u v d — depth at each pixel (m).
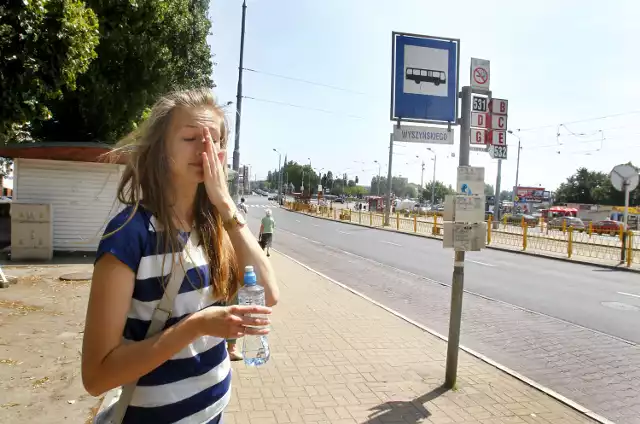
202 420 1.49
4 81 5.73
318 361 5.36
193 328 1.32
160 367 1.42
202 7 17.33
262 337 2.06
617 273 14.42
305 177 140.62
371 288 10.84
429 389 4.68
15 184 11.89
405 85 5.18
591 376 5.44
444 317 8.18
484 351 6.33
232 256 1.69
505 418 4.12
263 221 16.47
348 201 102.94
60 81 6.47
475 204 4.66
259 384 4.61
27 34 5.71
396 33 5.16
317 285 10.45
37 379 4.28
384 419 3.98
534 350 6.38
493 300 9.73
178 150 1.51
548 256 18.31
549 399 4.57
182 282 1.43
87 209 12.34
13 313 6.48
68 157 11.93
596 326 7.73
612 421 4.32
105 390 1.29
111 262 1.30
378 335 6.54
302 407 4.13
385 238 24.86
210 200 1.60
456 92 5.31
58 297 7.57
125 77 13.16
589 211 57.66
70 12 6.41
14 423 3.47
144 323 1.38
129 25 12.28
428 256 17.34
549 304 9.44
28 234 11.19
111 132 14.89
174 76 14.76
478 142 5.05
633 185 16.61
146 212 1.42
